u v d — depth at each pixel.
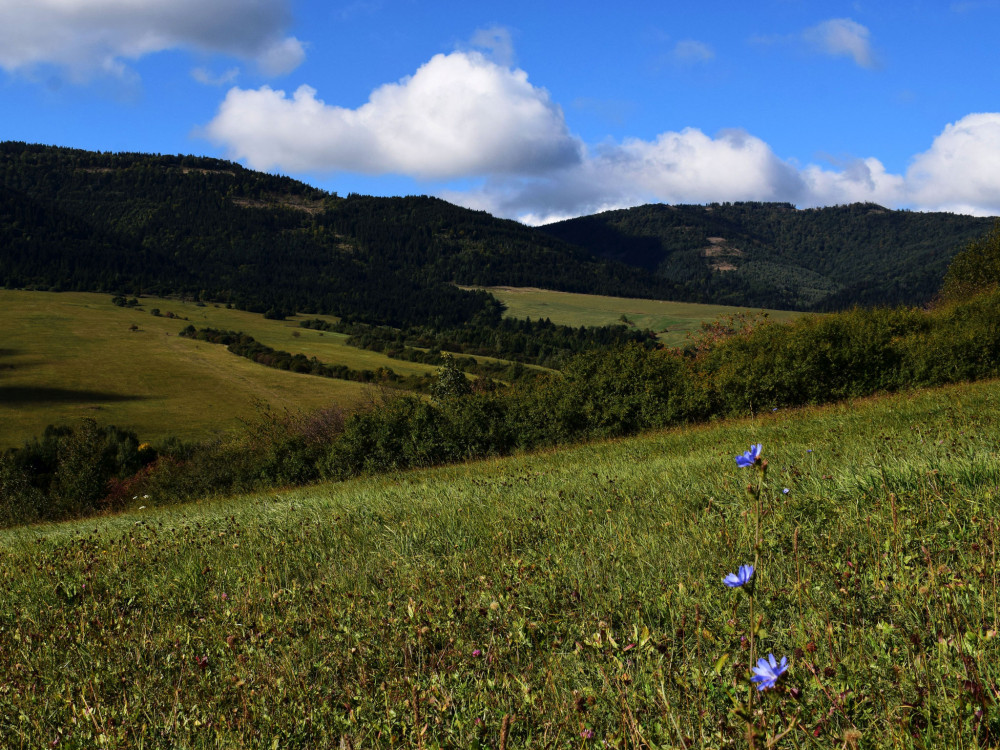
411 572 4.78
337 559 5.75
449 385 58.22
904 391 16.92
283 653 3.44
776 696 1.65
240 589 5.03
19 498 30.05
